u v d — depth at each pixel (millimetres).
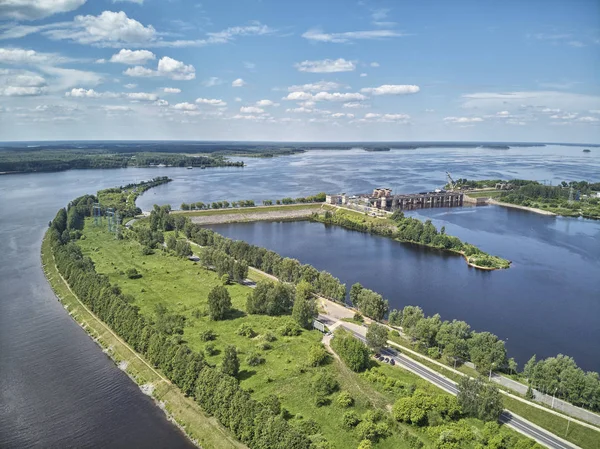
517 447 106875
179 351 145500
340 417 123500
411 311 184000
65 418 132250
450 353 158125
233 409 121438
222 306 187375
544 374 138625
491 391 122812
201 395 131000
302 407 128250
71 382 150250
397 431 117938
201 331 177500
